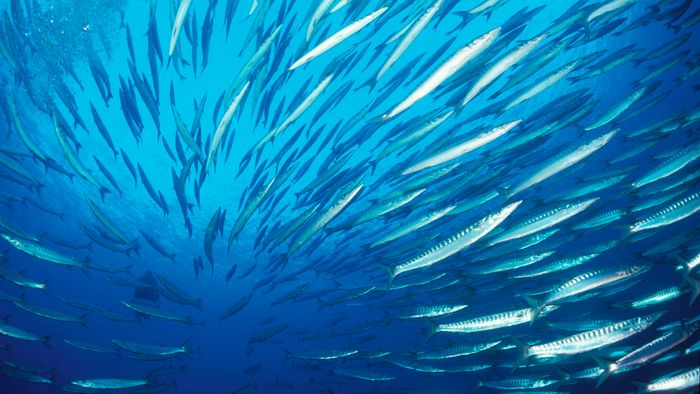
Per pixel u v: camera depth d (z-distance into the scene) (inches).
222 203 1222.3
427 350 303.3
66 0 446.9
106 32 515.8
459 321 227.6
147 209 1184.2
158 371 371.6
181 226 1238.3
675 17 278.2
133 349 320.5
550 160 205.3
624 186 260.8
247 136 1059.3
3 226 289.7
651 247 284.0
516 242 273.0
